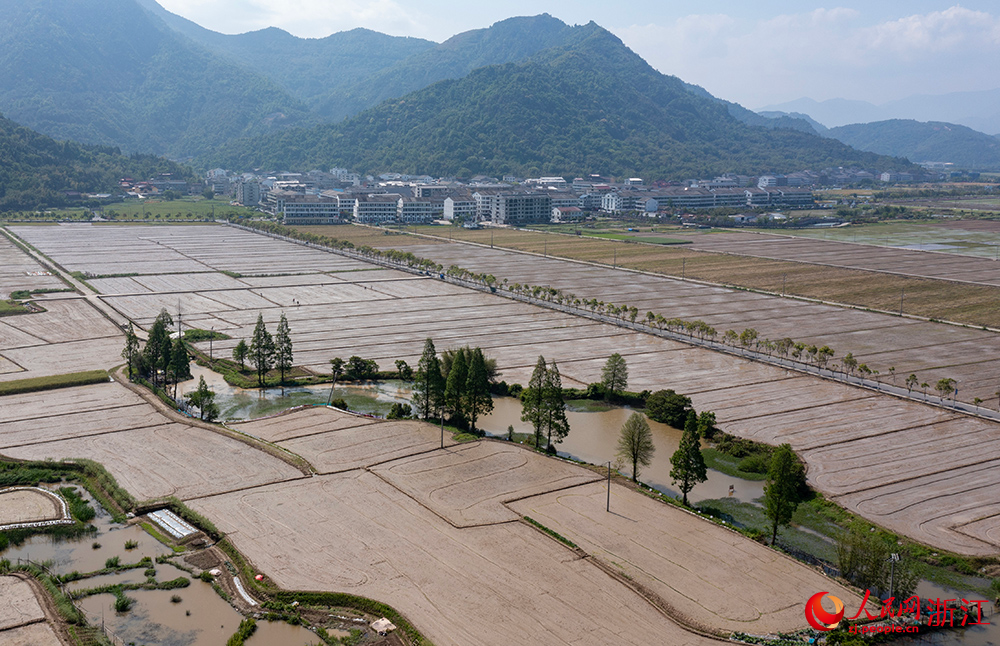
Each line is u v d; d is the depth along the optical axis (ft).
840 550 261.03
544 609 232.12
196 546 269.64
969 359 521.24
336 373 476.54
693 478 307.78
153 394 428.97
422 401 406.41
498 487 316.40
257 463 337.52
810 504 314.35
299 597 237.66
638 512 297.12
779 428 392.88
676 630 223.92
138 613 232.12
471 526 281.74
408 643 216.54
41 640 218.18
